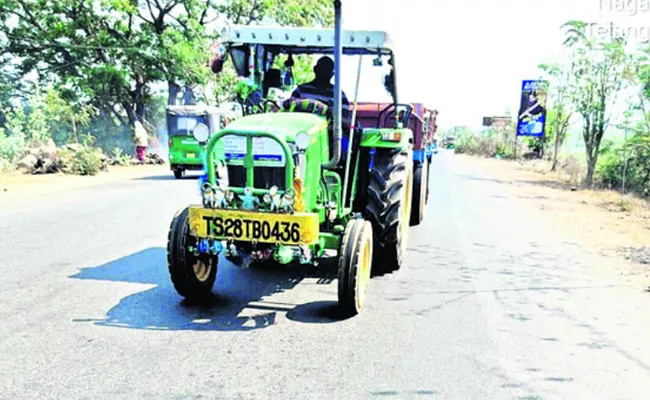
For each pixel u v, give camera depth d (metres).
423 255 7.84
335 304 5.59
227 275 6.50
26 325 4.82
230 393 3.74
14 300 5.43
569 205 14.05
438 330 4.99
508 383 4.03
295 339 4.68
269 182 5.09
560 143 28.98
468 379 4.07
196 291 5.55
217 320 5.06
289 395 3.75
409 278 6.64
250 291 5.93
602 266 7.46
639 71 18.06
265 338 4.68
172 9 31.64
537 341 4.82
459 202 13.72
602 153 19.75
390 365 4.25
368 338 4.75
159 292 5.79
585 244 8.94
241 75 6.67
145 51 30.45
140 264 6.78
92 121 33.38
